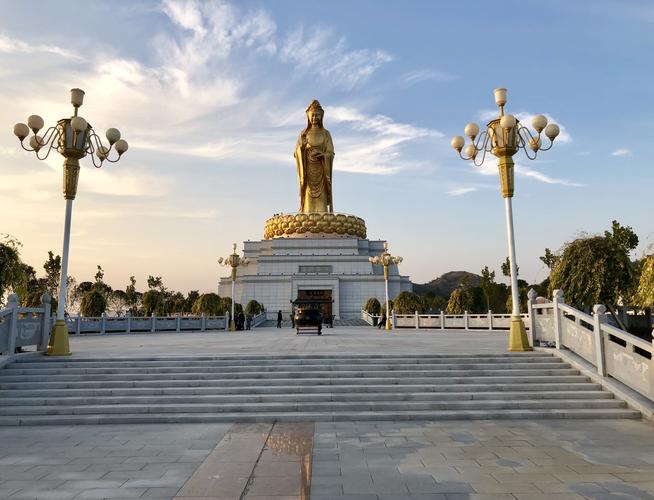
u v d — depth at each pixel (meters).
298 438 8.45
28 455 7.56
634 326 18.41
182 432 9.02
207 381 11.62
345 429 9.12
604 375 11.39
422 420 9.88
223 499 5.56
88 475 6.50
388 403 10.45
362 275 61.88
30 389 11.60
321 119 66.12
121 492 5.81
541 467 6.68
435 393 10.96
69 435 8.89
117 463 7.07
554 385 11.27
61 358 13.36
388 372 12.12
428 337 24.23
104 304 39.34
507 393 10.98
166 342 21.30
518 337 14.42
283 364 12.97
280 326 44.47
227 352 14.79
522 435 8.57
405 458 7.17
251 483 6.10
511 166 15.51
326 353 13.96
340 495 5.64
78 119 14.41
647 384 9.93
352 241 65.75
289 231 66.62
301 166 66.00
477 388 11.23
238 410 10.31
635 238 29.33
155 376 12.05
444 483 6.04
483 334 27.66
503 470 6.55
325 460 7.09
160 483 6.13
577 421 9.70
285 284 61.81
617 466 6.70
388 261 37.94
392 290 61.94
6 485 6.10
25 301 36.06
